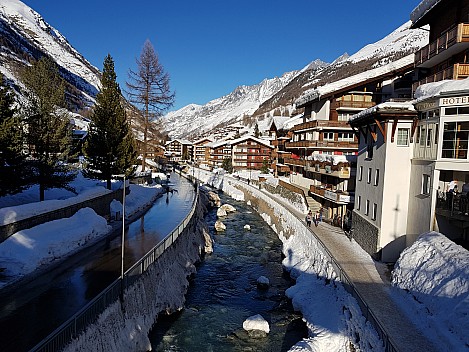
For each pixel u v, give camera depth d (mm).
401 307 16234
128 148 40500
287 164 61594
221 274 27547
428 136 21359
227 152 109562
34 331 12383
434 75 24500
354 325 15562
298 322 19906
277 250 34656
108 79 38688
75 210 27281
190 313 20734
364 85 46062
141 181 56438
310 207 42875
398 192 23531
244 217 51125
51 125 28188
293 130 58156
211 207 57500
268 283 25109
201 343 17609
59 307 14328
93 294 15719
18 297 15234
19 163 22156
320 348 15688
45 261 19734
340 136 47531
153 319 18281
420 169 22000
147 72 55062
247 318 19375
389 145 23375
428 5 26203
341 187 39000
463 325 12156
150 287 18719
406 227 23609
